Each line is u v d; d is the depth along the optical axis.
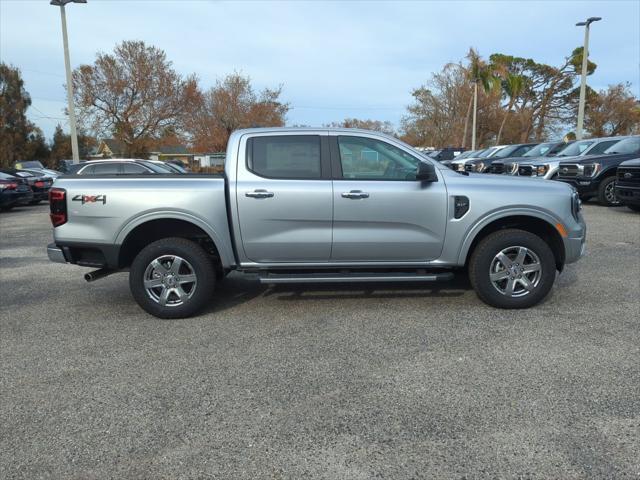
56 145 44.97
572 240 4.93
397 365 3.75
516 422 2.94
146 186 4.74
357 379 3.53
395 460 2.62
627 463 2.55
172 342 4.30
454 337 4.27
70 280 6.64
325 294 5.65
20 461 2.66
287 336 4.39
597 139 14.31
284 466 2.59
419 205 4.77
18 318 5.03
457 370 3.63
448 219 4.81
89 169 13.83
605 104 45.25
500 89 37.00
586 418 2.96
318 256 4.86
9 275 6.97
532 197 4.82
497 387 3.36
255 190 4.71
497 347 4.04
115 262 4.82
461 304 5.17
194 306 4.86
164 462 2.64
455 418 3.00
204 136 36.12
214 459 2.65
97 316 5.06
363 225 4.78
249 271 4.97
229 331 4.54
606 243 8.23
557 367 3.64
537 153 17.09
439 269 5.10
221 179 4.81
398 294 5.59
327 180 4.78
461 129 43.50
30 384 3.54
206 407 3.19
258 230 4.77
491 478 2.46
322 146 4.84
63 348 4.21
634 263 6.82
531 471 2.50
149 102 33.66
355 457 2.65
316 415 3.07
